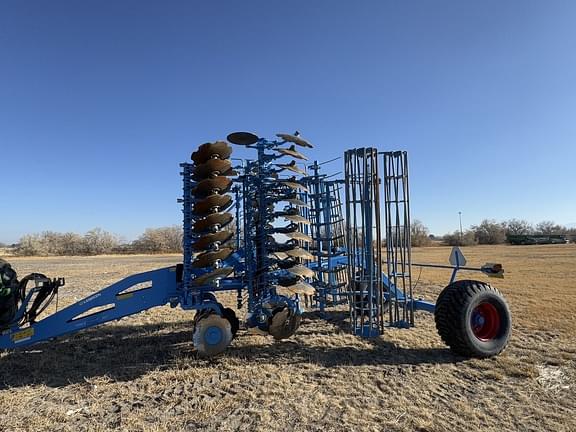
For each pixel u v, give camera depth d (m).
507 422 3.71
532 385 4.57
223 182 5.53
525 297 9.80
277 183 5.96
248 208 6.21
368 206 6.08
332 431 3.58
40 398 4.39
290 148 5.93
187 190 5.86
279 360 5.51
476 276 15.17
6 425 3.77
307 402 4.16
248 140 6.08
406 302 6.34
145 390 4.58
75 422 3.84
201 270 5.86
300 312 5.93
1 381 4.90
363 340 6.38
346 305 8.87
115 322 8.00
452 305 5.46
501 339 5.54
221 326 5.46
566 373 4.93
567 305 8.73
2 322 5.39
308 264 7.44
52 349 6.23
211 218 5.44
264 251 6.04
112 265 26.64
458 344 5.42
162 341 6.66
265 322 5.76
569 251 31.83
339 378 4.83
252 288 6.07
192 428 3.68
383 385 4.59
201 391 4.50
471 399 4.21
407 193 6.22
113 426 3.74
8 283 5.46
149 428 3.65
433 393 4.37
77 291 12.71
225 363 5.38
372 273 6.10
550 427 3.61
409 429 3.57
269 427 3.66
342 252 7.40
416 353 5.75
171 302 6.04
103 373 5.14
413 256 27.98
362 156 6.11
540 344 6.03
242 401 4.21
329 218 7.29
